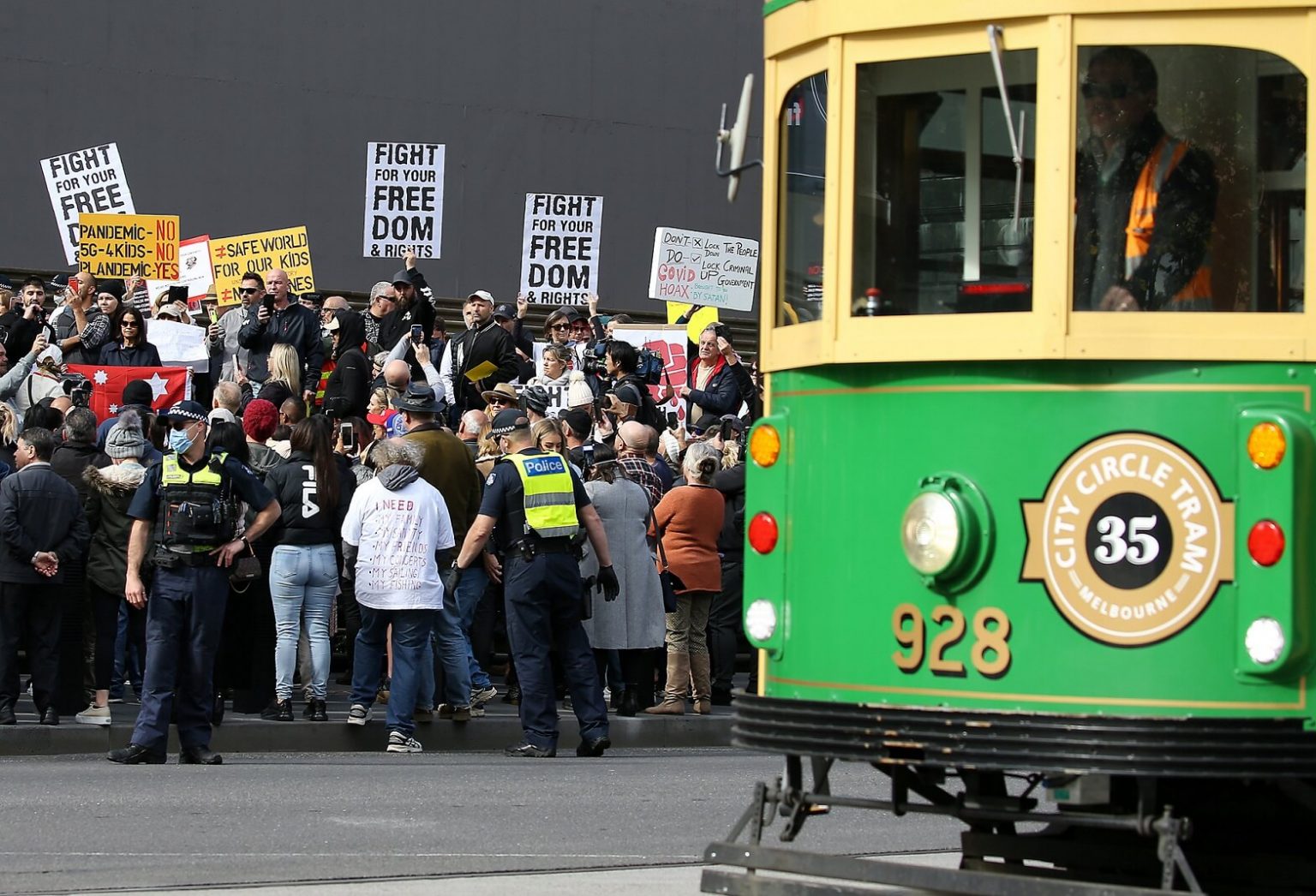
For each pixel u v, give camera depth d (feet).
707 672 107.24
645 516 103.91
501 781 82.89
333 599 97.66
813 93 51.60
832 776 88.33
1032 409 46.60
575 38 198.08
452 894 56.65
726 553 111.24
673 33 204.03
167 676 86.07
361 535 93.15
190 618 86.02
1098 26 46.65
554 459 91.71
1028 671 46.09
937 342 47.62
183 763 86.84
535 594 91.25
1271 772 44.01
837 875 47.01
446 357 127.03
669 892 57.67
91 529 93.04
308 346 124.67
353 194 185.88
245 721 94.89
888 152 49.26
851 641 48.78
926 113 48.73
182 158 177.68
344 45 185.57
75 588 93.40
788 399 51.39
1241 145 46.37
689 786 83.20
